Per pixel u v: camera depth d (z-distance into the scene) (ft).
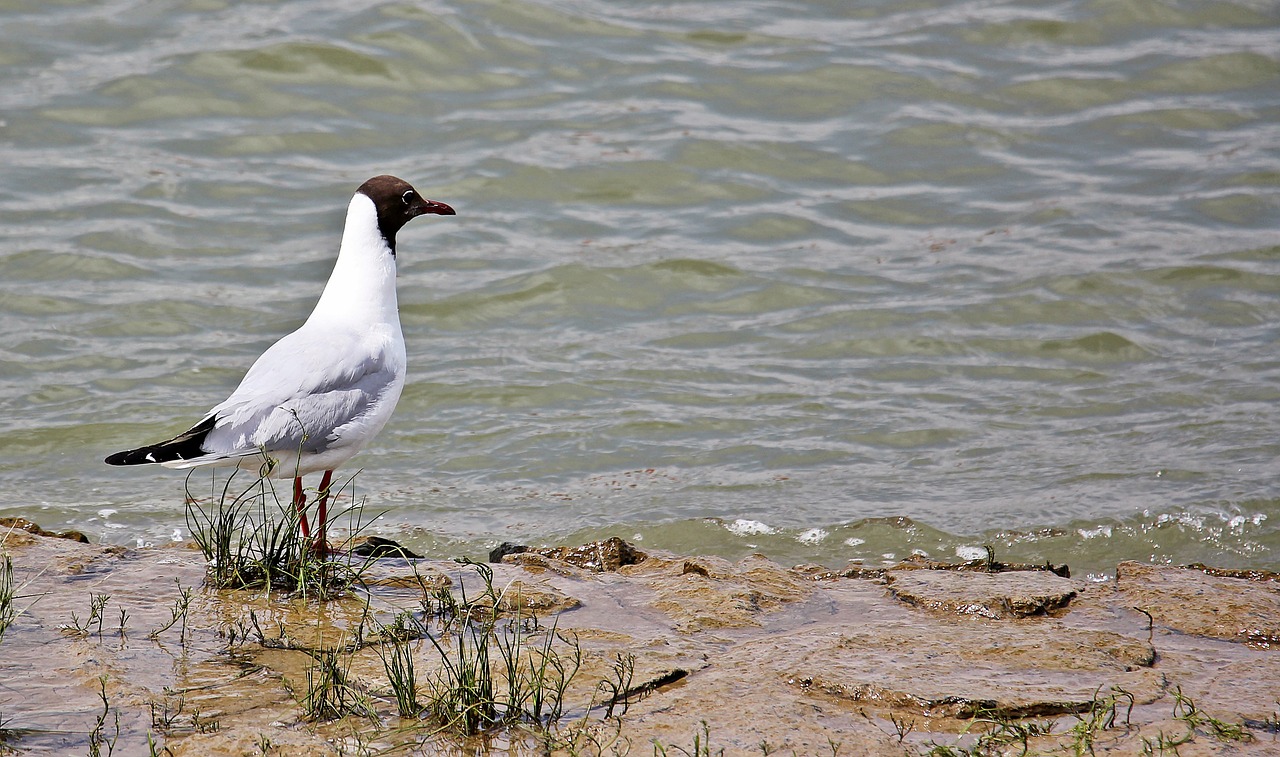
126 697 22.74
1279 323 55.57
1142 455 44.01
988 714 22.57
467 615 26.16
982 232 65.05
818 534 39.09
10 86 73.67
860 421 47.42
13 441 44.73
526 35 81.61
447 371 50.96
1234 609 27.68
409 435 46.06
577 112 75.25
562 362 52.29
